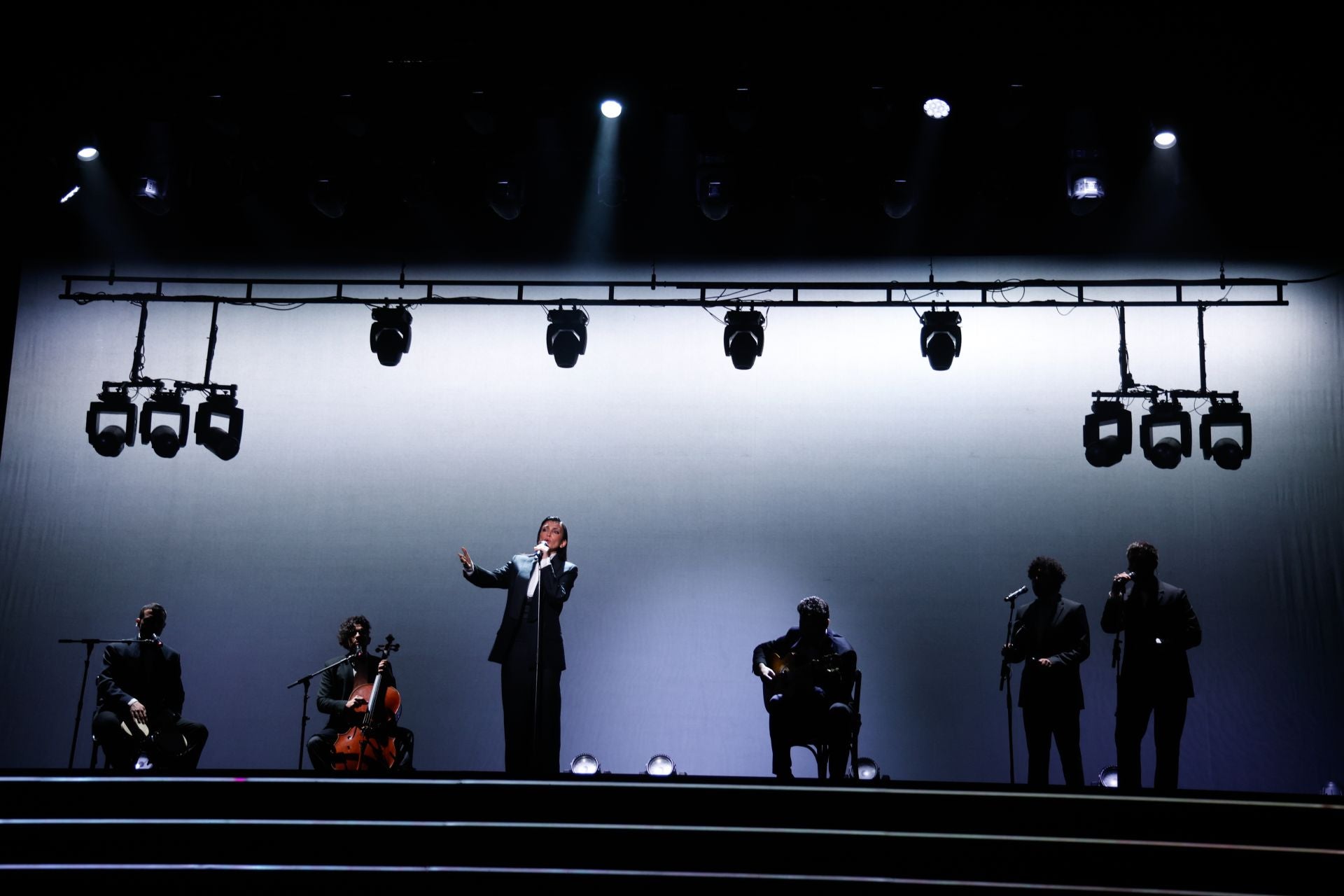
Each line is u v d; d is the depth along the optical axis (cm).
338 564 952
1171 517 922
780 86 830
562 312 902
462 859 496
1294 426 920
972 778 900
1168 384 933
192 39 828
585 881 475
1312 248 923
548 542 639
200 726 747
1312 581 898
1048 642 660
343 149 881
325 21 818
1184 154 895
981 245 946
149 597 948
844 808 515
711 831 496
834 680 625
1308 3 770
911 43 820
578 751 916
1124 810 507
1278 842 494
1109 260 943
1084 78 822
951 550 932
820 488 945
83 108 857
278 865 487
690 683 923
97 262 974
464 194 922
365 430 972
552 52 834
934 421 950
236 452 921
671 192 953
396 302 910
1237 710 889
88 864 483
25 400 973
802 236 955
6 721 923
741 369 896
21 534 955
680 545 943
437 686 931
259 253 975
